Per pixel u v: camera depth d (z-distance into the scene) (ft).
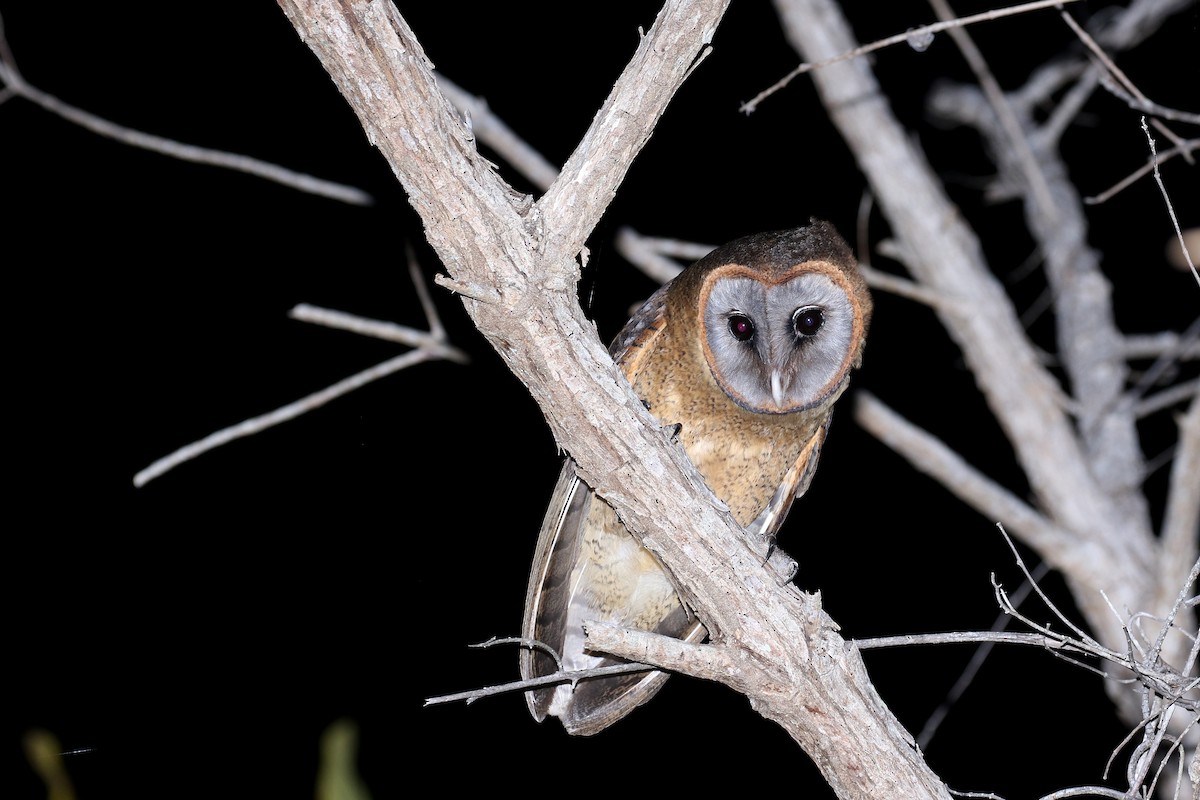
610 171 13.65
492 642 16.66
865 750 16.51
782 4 31.91
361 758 39.93
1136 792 15.24
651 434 15.46
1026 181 37.04
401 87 12.55
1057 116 37.06
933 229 31.81
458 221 13.43
